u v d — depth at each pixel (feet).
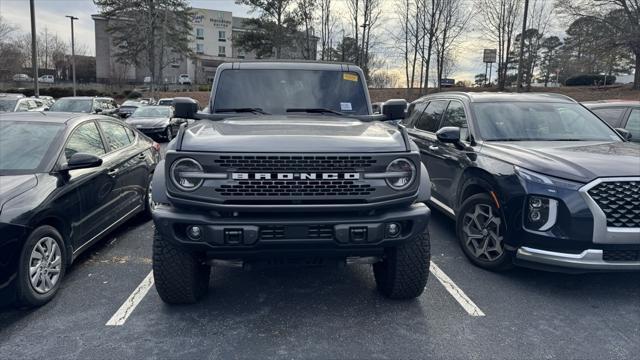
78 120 17.22
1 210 12.02
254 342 11.13
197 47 279.49
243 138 10.75
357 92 15.62
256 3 142.10
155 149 23.16
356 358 10.50
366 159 10.70
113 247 18.03
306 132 11.50
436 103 22.75
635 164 13.58
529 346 11.04
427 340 11.27
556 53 146.20
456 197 17.98
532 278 15.14
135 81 248.32
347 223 10.59
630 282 14.87
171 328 11.78
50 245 13.30
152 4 160.97
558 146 15.96
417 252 12.32
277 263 11.66
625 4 99.71
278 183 10.48
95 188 16.12
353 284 14.61
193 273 12.32
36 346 10.93
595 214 12.82
